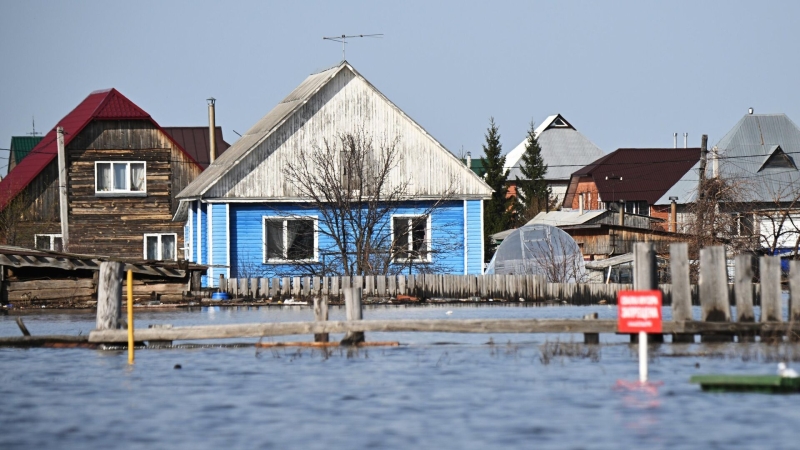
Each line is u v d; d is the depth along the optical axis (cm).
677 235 14962
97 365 5856
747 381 4609
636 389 4725
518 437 3819
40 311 10169
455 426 4016
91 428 4106
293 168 13300
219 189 13438
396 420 4144
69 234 16562
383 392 4769
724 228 13562
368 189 13250
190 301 11031
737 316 6444
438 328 6341
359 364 5703
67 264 10538
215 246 13425
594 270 15575
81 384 5172
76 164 16612
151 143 16775
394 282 11369
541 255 13988
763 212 13975
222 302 10888
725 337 6425
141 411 4431
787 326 6347
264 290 11269
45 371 5634
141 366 5781
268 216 13538
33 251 10425
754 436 3756
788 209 13562
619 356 5844
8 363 5975
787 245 18575
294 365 5716
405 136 13775
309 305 10906
